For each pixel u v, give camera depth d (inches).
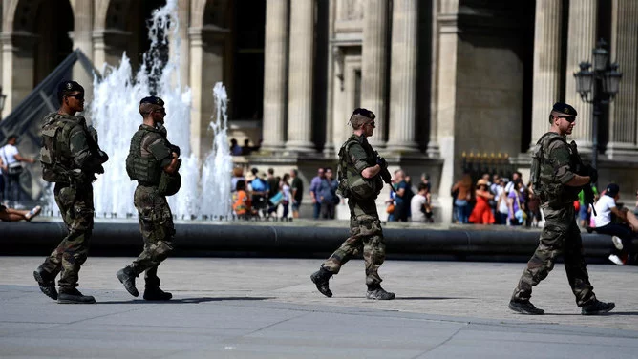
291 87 3804.1
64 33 4808.1
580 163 1289.4
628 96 3356.3
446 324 1205.7
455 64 3501.5
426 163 3476.9
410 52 3506.4
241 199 2997.0
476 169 3503.9
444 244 2144.4
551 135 1285.7
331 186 3454.7
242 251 2103.8
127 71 4092.0
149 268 1360.7
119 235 2041.1
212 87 4153.5
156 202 1347.2
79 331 1130.7
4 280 1625.2
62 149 1304.1
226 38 4185.5
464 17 3511.3
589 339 1130.7
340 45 3774.6
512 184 3157.0
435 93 3528.5
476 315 1296.8
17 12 4682.6
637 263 2231.8
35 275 1332.4
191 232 2068.2
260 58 4328.3
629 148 3356.3
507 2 3599.9
